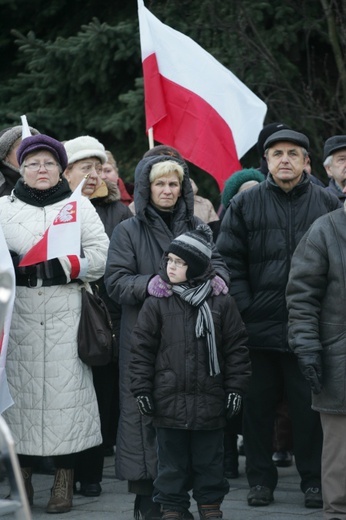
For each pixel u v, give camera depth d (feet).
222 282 45.91
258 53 97.40
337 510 43.42
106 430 53.78
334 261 43.14
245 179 60.80
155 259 47.93
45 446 48.01
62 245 47.11
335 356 43.09
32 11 108.17
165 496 45.27
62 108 103.65
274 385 51.37
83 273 48.39
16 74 110.73
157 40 63.16
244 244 51.13
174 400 44.68
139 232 48.49
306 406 50.16
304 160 50.60
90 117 101.91
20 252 48.65
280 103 98.53
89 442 49.08
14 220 49.16
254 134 66.08
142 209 48.24
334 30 98.43
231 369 45.52
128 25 96.58
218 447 45.70
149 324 45.09
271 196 50.72
